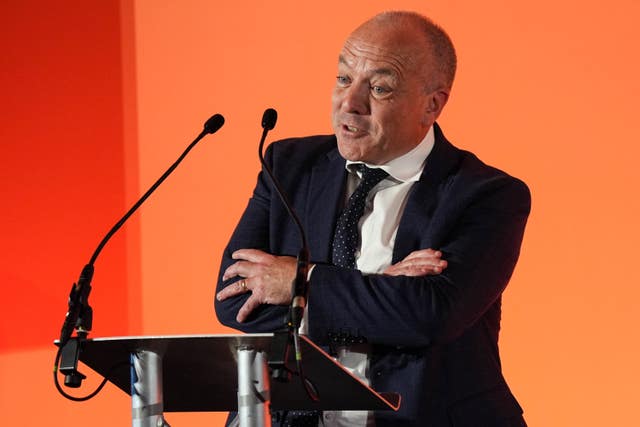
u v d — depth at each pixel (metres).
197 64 9.91
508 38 8.85
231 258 6.16
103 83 10.21
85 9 10.34
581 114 8.61
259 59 9.70
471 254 5.77
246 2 9.79
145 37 10.10
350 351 5.60
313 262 5.95
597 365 8.41
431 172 6.06
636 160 8.44
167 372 4.81
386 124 5.89
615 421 8.33
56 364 4.50
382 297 5.50
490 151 8.81
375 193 6.03
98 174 10.14
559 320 8.53
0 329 10.21
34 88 10.40
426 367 5.53
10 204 10.34
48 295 10.16
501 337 8.66
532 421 8.52
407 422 5.46
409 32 5.99
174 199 9.85
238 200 9.66
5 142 10.41
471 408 5.61
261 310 5.75
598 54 8.60
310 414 5.56
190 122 9.88
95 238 10.09
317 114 9.48
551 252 8.59
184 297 9.74
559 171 8.62
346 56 6.00
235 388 4.92
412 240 5.86
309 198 6.13
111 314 9.91
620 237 8.43
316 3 9.56
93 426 9.94
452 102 8.94
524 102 8.76
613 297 8.41
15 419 10.10
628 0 8.55
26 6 10.50
